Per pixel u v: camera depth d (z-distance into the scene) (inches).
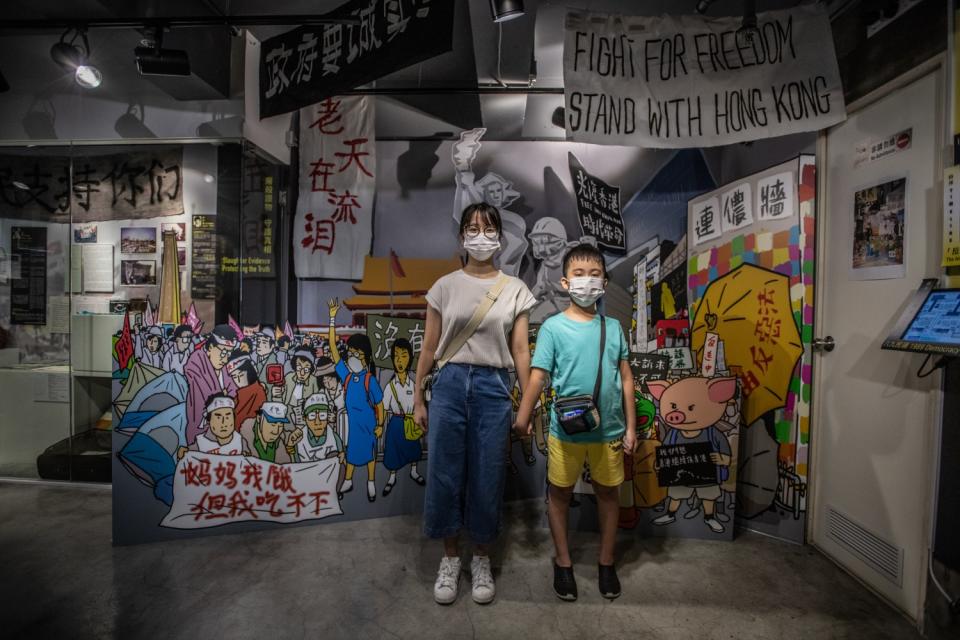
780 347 87.7
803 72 80.0
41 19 91.9
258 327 89.4
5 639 60.1
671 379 88.0
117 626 62.7
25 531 89.0
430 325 70.5
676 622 64.3
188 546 83.4
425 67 117.4
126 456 83.9
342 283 128.0
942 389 60.7
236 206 113.0
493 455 67.8
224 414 87.2
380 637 61.0
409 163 130.1
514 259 129.6
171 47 95.3
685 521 87.7
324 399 90.9
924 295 61.2
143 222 115.3
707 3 87.7
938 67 62.7
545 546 84.6
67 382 114.0
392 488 94.5
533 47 105.0
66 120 113.7
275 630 62.1
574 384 68.7
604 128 83.4
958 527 58.1
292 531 88.7
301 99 95.2
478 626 63.2
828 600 69.5
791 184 85.8
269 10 104.9
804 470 85.1
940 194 62.2
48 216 117.3
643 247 129.3
